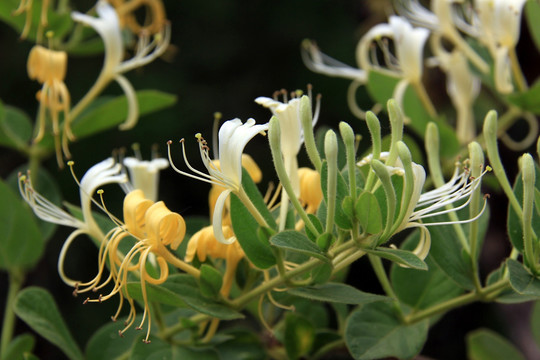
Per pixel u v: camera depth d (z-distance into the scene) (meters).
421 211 0.47
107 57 0.61
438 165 0.51
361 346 0.51
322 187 0.46
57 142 0.60
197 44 1.37
